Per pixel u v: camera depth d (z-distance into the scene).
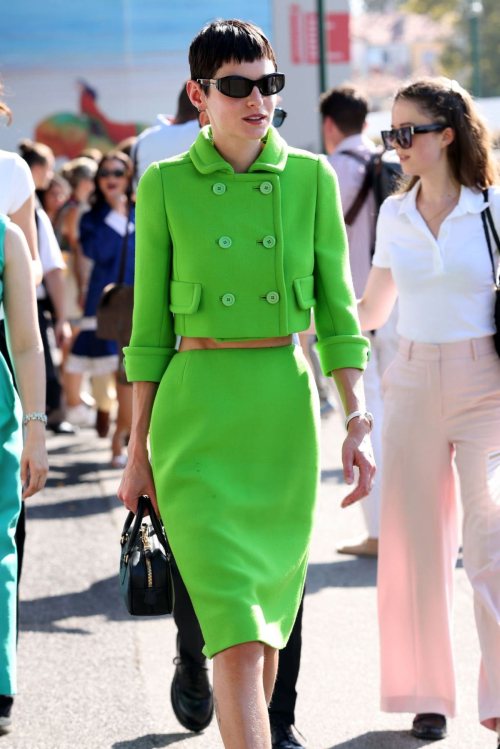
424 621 8.29
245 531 6.22
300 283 6.51
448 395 8.03
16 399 7.70
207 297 6.38
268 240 6.38
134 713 8.90
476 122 8.04
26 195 8.83
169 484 6.32
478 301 7.98
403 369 8.26
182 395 6.39
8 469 7.59
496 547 7.94
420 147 7.99
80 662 10.03
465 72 123.31
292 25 43.84
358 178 12.20
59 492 16.80
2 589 7.37
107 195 19.09
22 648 10.40
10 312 7.71
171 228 6.43
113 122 43.31
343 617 11.01
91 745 8.30
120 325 15.77
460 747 8.14
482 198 8.01
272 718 7.98
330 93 12.60
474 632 10.52
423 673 8.33
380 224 8.45
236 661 5.86
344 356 6.64
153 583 6.30
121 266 15.81
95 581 12.43
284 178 6.51
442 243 7.99
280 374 6.45
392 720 8.70
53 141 43.22
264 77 6.23
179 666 8.47
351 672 9.67
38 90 42.91
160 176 6.46
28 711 8.95
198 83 6.44
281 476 6.38
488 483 7.98
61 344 18.70
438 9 131.12
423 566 8.27
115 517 15.27
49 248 15.27
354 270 12.27
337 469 17.75
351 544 13.13
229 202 6.39
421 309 8.11
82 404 22.52
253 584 5.98
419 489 8.23
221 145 6.46
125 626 10.98
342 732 8.49
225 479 6.26
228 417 6.30
